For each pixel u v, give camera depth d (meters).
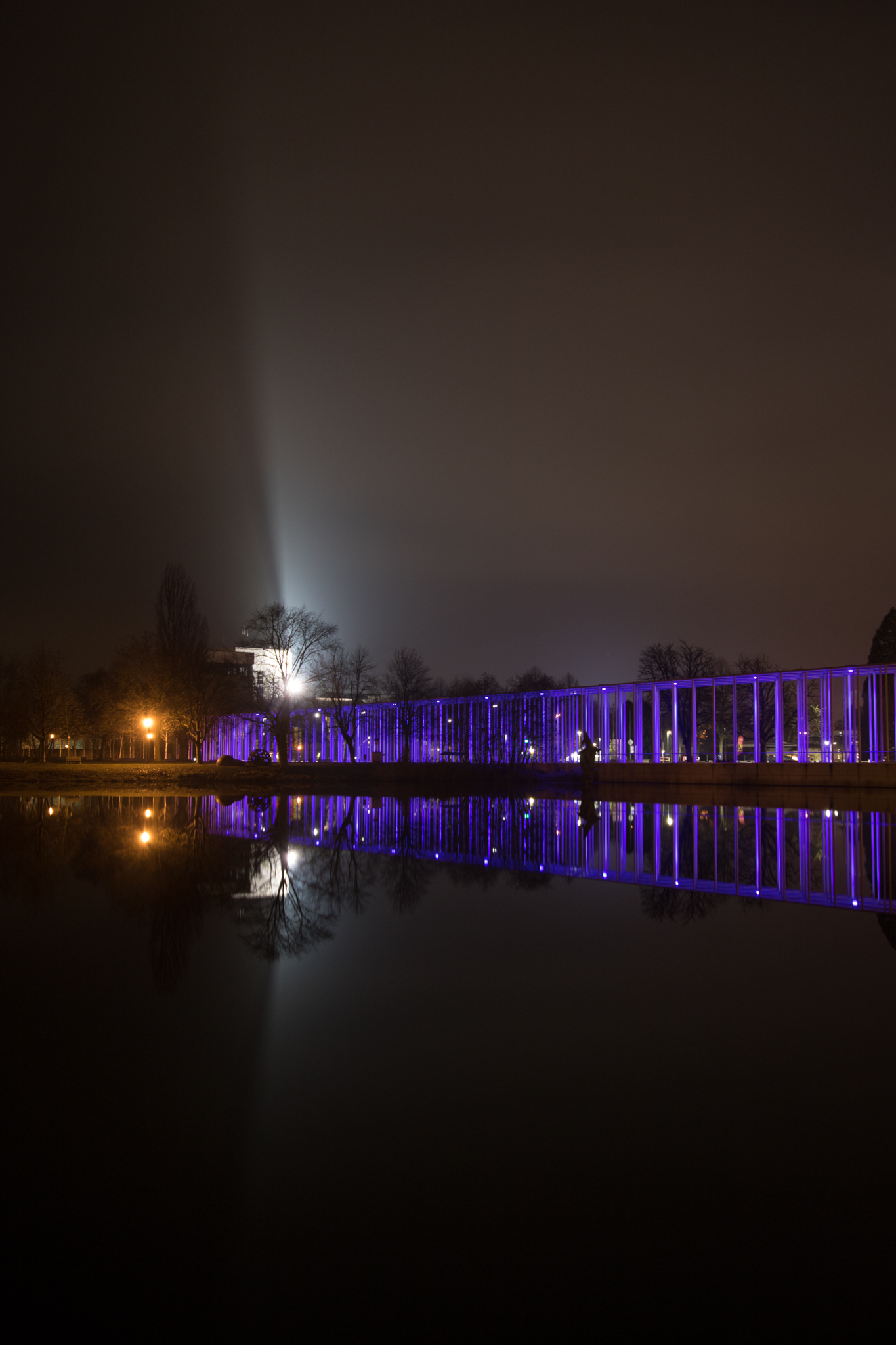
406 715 88.06
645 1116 4.74
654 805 44.06
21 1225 3.67
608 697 76.69
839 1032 6.16
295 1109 4.83
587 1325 3.05
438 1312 3.13
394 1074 5.39
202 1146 4.40
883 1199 3.88
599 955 8.73
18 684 84.50
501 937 9.70
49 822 27.58
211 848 19.70
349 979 7.72
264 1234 3.60
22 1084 5.22
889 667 63.00
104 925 10.28
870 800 49.78
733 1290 3.24
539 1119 4.69
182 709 69.94
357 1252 3.50
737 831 26.62
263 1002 7.00
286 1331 2.99
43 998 7.12
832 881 14.88
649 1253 3.49
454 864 17.02
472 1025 6.39
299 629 68.94
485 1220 3.71
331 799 46.34
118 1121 4.70
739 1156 4.27
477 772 68.06
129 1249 3.53
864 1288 3.27
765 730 95.25
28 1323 3.06
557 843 22.08
